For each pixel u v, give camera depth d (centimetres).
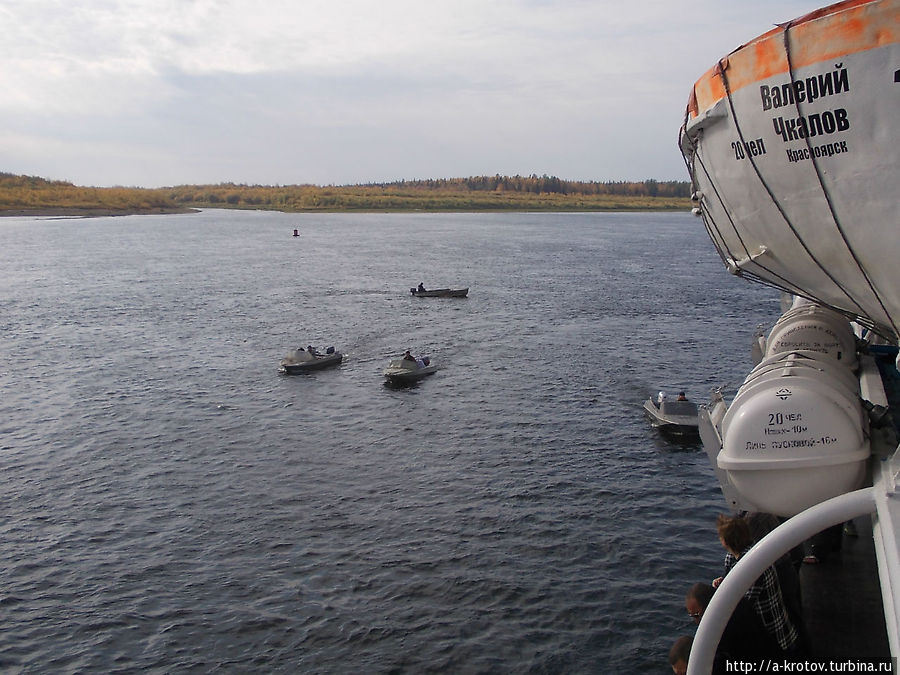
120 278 10756
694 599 905
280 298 8750
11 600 2316
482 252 15538
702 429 996
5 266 12406
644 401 4366
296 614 2231
